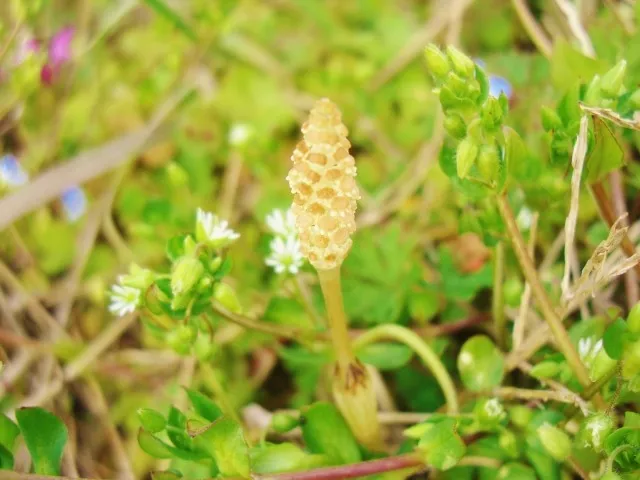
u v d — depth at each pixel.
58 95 0.25
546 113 0.14
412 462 0.14
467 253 0.21
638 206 0.19
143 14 0.27
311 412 0.15
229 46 0.26
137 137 0.22
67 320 0.21
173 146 0.25
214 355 0.15
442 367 0.15
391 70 0.26
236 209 0.24
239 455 0.13
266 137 0.24
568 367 0.15
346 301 0.19
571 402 0.14
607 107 0.14
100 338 0.20
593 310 0.18
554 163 0.14
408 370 0.18
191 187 0.24
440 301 0.19
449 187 0.21
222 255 0.14
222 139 0.25
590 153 0.14
